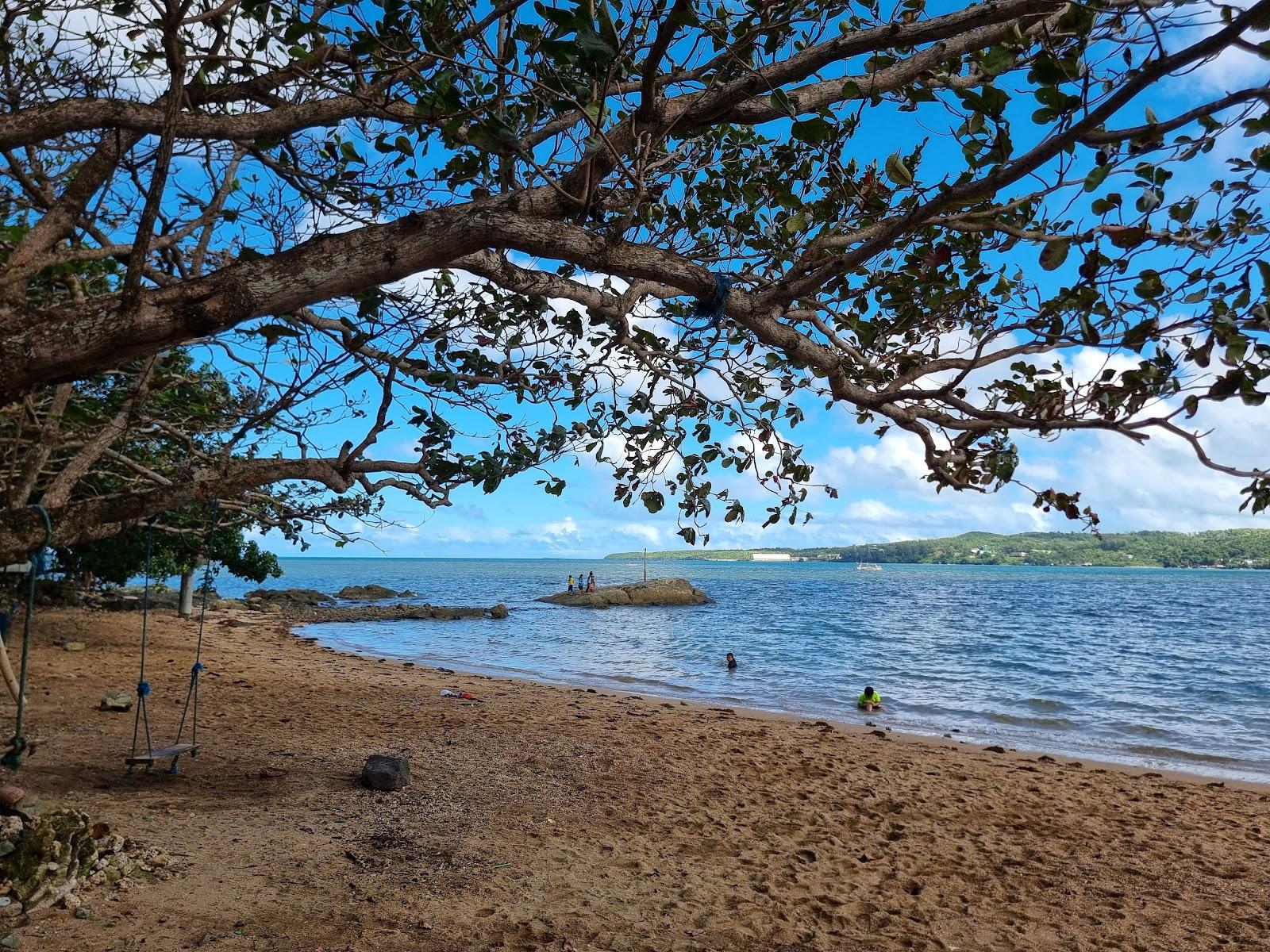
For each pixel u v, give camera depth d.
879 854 8.01
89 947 4.68
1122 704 21.11
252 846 6.71
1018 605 72.31
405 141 4.34
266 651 23.41
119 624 23.97
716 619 50.19
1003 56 2.58
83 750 9.55
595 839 7.76
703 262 4.39
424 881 6.28
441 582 119.69
